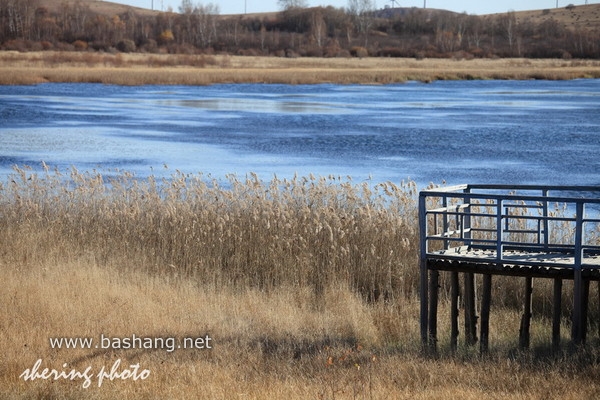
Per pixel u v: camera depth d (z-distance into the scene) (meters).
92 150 67.56
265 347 22.23
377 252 30.45
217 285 29.08
